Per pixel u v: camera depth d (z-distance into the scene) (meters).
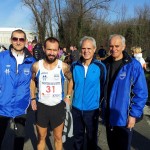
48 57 4.39
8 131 6.67
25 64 4.73
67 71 4.56
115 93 4.16
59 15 37.16
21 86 4.74
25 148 5.81
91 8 36.12
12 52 4.74
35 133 6.70
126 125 4.11
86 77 4.66
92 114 4.71
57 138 4.76
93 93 4.67
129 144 4.21
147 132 6.98
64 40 36.44
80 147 4.95
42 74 4.49
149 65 19.25
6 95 4.68
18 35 4.65
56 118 4.57
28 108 4.85
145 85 4.05
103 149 5.82
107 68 4.41
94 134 4.80
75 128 4.85
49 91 4.50
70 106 5.00
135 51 11.77
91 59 4.68
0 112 4.71
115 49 4.21
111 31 36.62
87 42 4.59
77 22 36.06
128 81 4.07
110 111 4.21
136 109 4.04
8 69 4.66
